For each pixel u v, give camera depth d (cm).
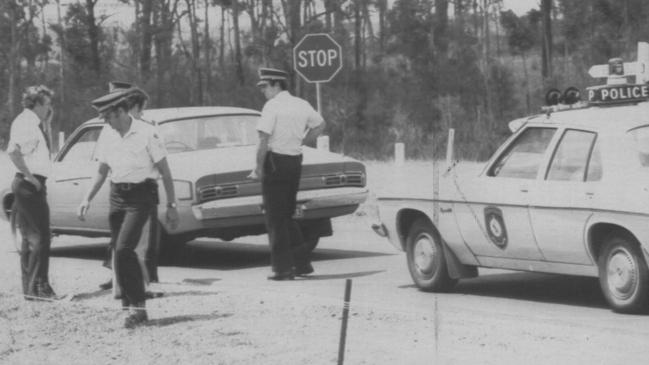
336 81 5991
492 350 924
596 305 1174
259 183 1549
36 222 1280
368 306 1141
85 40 6556
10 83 6147
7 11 6619
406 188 1303
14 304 1241
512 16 6975
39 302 1252
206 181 1520
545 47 6228
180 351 966
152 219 1337
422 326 1032
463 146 4531
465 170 1268
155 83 6150
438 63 5881
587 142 1134
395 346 949
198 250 1803
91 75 6003
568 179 1134
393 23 6228
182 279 1441
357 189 1609
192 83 6228
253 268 1564
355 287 1340
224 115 1650
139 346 998
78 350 998
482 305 1185
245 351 952
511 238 1181
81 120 5625
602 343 944
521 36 6931
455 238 1250
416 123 5241
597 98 1209
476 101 5700
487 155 4309
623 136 1112
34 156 1266
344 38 6194
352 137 5412
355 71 6116
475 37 6228
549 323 1041
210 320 1099
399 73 6103
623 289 1087
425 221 1292
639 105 1198
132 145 1099
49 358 971
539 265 1174
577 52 5769
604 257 1105
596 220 1089
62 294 1316
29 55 6719
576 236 1113
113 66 6638
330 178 1588
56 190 1698
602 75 1250
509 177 1200
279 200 1411
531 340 959
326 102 5725
